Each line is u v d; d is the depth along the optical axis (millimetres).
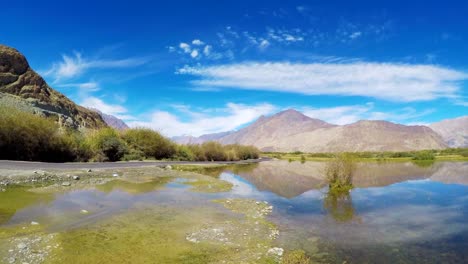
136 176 30281
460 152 129000
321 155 143125
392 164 74438
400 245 12953
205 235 12836
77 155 41625
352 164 28875
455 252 12258
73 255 9828
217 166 58094
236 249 11484
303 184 33281
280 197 24141
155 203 18578
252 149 114062
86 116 111438
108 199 18625
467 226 16094
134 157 50781
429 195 25844
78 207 16000
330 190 27812
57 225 12797
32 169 26266
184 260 10172
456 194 26469
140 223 14008
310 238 13484
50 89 104938
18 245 10203
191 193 23031
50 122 38438
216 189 26016
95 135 48344
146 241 11656
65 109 93375
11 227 12094
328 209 19766
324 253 11773
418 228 15578
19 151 34500
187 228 13711
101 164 38469
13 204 15578
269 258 10742
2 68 89938
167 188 24547
